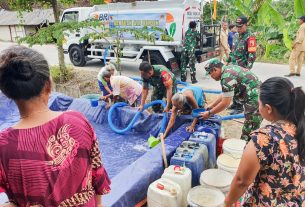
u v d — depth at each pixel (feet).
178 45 27.71
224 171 10.18
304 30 26.37
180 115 15.16
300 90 5.36
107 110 18.95
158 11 27.89
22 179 3.63
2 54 3.75
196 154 11.12
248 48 18.35
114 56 32.81
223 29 30.50
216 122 14.15
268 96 5.45
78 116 4.15
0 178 3.69
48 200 3.70
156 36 28.71
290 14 22.26
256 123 12.04
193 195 8.82
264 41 25.21
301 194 5.66
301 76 28.43
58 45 26.81
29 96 3.75
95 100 19.57
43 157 3.68
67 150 3.83
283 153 5.19
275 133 5.27
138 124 17.38
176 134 13.48
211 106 13.67
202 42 28.50
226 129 17.21
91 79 28.63
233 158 10.91
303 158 5.41
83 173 4.01
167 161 11.77
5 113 20.81
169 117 15.75
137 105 18.80
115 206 9.06
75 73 30.66
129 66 36.01
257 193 5.65
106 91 19.31
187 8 27.12
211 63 11.89
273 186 5.43
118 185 9.94
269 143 5.22
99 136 17.62
